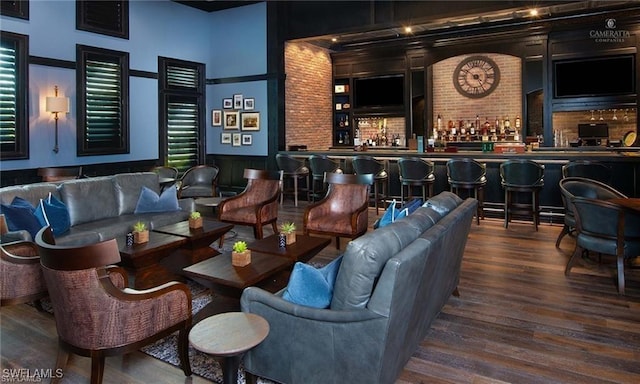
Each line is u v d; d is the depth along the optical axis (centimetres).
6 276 311
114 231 456
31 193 440
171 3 858
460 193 708
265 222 536
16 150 641
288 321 222
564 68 858
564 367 262
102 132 750
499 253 498
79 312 223
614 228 373
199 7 909
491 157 673
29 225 383
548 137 866
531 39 866
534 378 251
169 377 255
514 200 673
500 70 934
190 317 256
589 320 324
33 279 321
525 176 598
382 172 729
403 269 197
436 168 720
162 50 845
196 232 419
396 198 765
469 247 524
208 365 267
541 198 651
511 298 367
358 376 211
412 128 993
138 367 265
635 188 584
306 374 223
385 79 1018
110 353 228
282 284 339
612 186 593
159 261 384
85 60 718
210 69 947
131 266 362
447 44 932
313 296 223
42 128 669
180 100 887
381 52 1004
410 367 263
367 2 768
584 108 845
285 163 812
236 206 560
